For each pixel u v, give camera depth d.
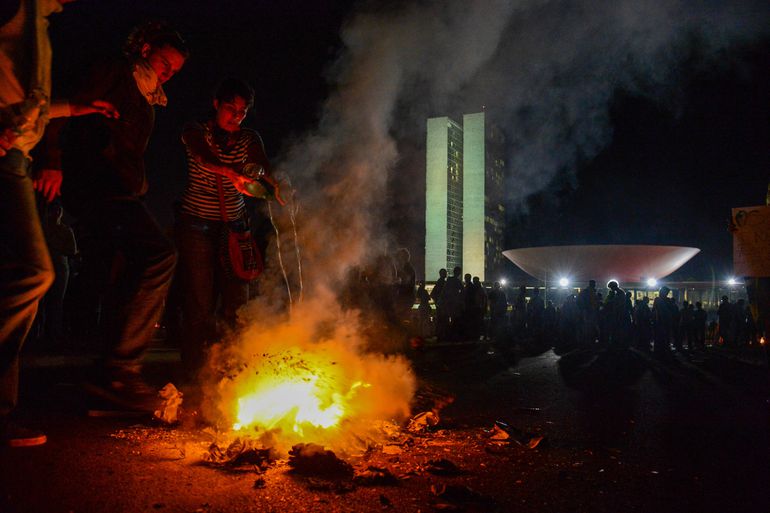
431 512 2.54
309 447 3.06
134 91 3.72
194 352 4.33
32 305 3.04
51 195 3.55
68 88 3.50
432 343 12.73
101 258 3.83
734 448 4.11
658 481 3.22
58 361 6.33
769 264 6.67
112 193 3.79
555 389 6.95
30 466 2.81
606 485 3.09
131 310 3.81
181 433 3.55
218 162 3.99
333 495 2.69
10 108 2.85
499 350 13.63
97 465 2.89
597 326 18.02
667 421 5.08
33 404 4.20
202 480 2.79
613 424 4.81
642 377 8.97
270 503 2.55
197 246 4.28
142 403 3.80
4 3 2.96
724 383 8.51
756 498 2.99
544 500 2.80
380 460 3.34
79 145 3.75
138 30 3.80
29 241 2.98
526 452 3.68
